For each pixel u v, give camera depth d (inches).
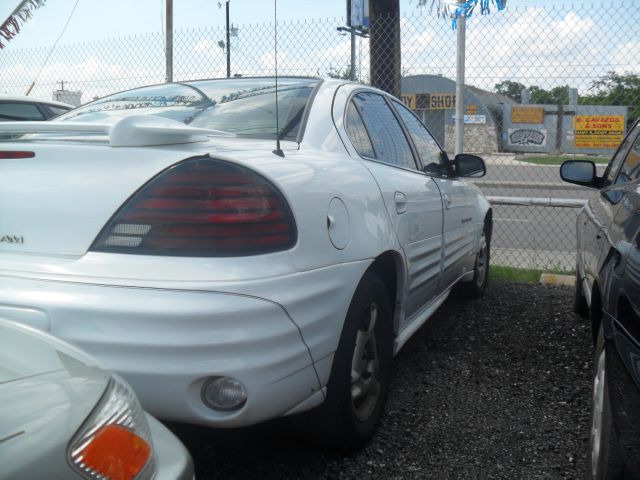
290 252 94.6
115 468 60.1
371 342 120.5
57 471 55.4
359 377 115.6
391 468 113.1
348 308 107.3
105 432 61.0
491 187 616.7
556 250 336.2
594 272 125.0
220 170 91.9
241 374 87.1
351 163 122.6
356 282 108.6
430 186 159.2
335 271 103.3
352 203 112.9
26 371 65.9
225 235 89.7
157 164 92.1
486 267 233.1
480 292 227.1
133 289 87.7
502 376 156.9
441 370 160.2
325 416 108.3
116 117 135.0
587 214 173.8
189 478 69.7
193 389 87.7
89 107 148.3
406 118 173.6
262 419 91.2
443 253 166.1
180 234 89.7
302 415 109.2
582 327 195.6
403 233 132.3
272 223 93.1
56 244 93.6
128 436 63.1
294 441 120.8
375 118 150.3
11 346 71.3
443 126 408.8
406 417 133.5
